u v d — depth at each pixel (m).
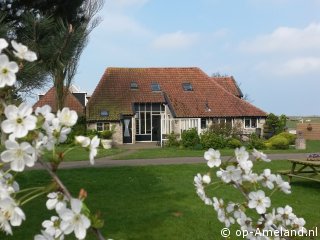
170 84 34.56
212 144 25.08
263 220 3.14
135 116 33.34
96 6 23.27
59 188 2.04
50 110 2.10
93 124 31.50
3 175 2.04
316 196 10.34
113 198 9.88
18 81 5.92
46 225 2.13
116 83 34.25
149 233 7.21
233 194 9.88
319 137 39.06
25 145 1.83
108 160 17.97
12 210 1.83
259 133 31.64
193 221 7.89
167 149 25.05
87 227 1.81
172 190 10.84
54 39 9.01
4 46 1.98
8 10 9.63
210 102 32.69
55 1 12.60
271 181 2.91
